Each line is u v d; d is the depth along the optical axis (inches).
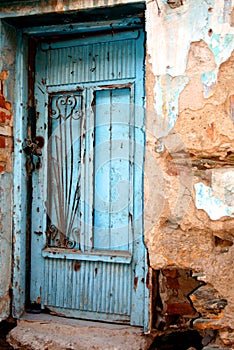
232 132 78.6
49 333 96.8
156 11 83.0
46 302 104.4
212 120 79.7
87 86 101.7
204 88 80.0
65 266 103.4
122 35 98.3
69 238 103.3
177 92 81.8
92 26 98.2
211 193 80.3
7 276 101.0
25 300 104.3
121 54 98.8
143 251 96.3
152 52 83.4
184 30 81.1
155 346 89.7
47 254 104.2
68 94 103.9
